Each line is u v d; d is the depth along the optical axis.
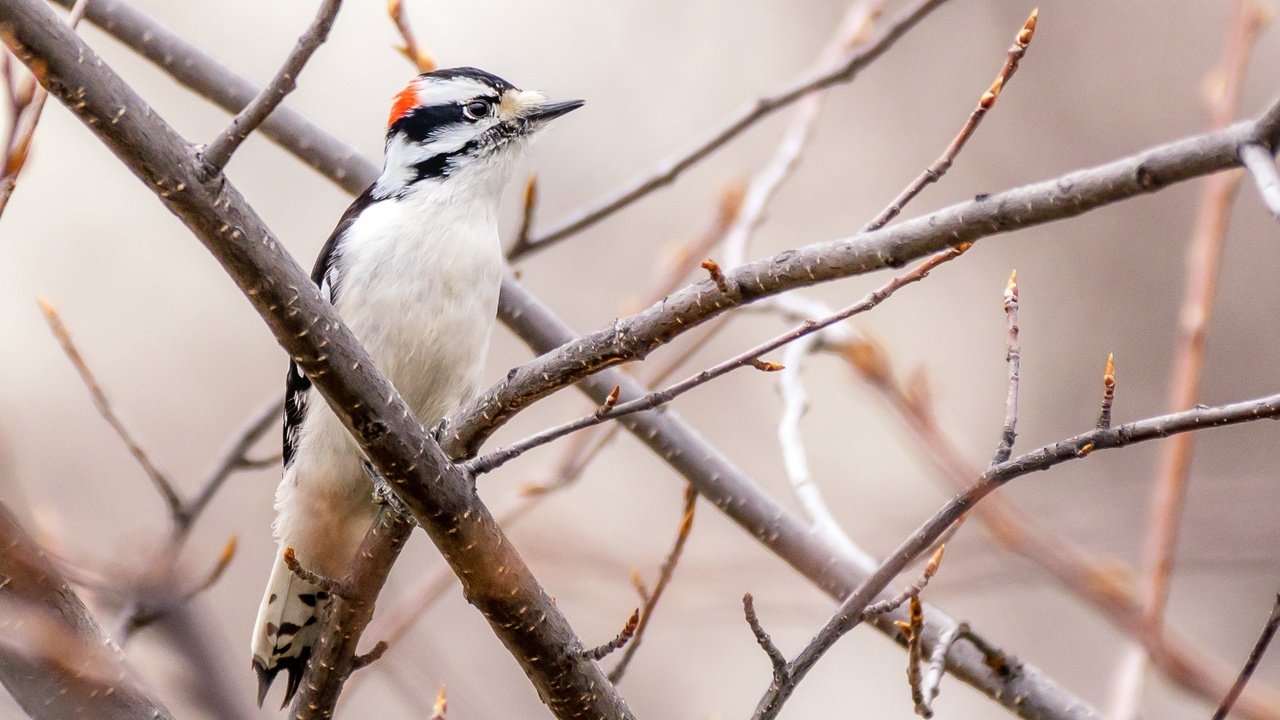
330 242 9.01
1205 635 14.15
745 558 12.83
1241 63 9.11
